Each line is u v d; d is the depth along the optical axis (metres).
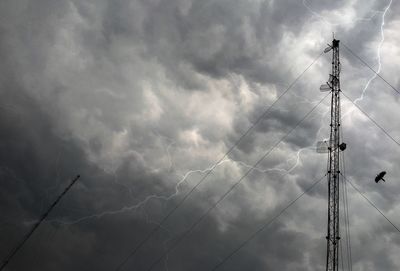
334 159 26.47
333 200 25.38
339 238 24.47
